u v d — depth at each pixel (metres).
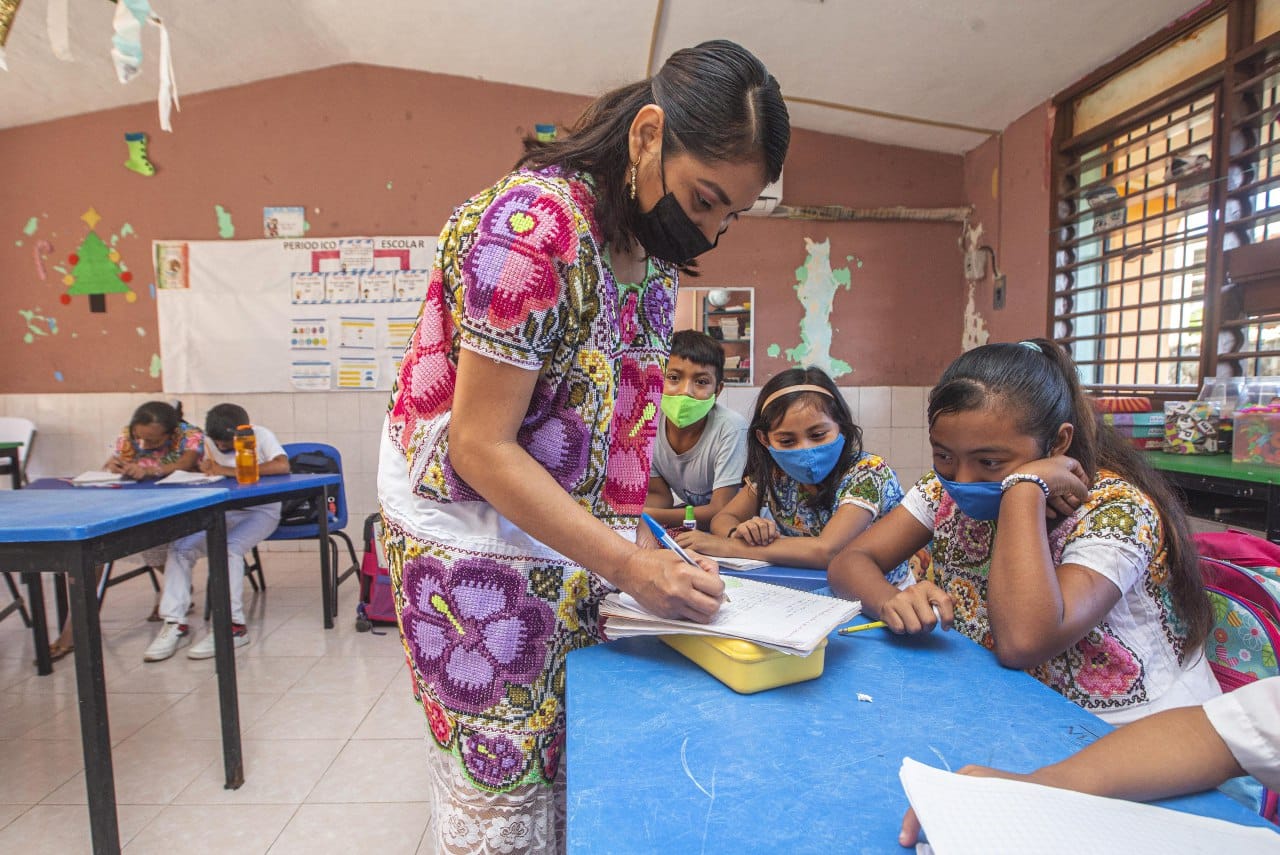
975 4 2.75
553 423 0.78
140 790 1.76
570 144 0.77
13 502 1.57
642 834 0.46
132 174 4.03
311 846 1.55
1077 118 3.26
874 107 3.65
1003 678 0.71
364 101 4.04
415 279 4.08
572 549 0.71
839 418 1.58
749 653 0.66
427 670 0.83
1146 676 0.88
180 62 3.65
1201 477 2.05
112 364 4.09
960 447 0.91
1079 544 0.87
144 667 2.51
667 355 0.91
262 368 4.09
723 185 0.71
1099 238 3.07
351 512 4.18
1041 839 0.41
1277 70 2.28
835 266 4.12
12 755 1.92
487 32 3.52
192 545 2.65
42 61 3.44
